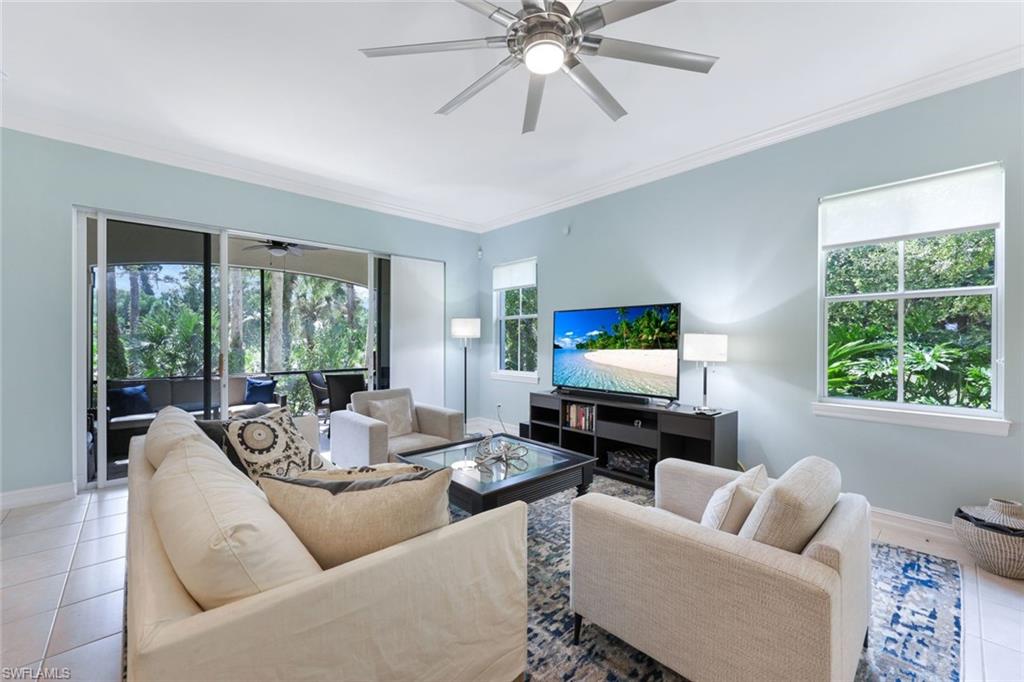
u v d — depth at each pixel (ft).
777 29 7.39
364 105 9.76
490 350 19.56
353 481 4.42
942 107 8.75
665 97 9.50
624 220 14.40
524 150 12.14
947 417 8.63
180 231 12.59
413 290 17.78
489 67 8.39
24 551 8.33
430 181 14.52
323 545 4.00
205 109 9.93
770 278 11.12
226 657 2.97
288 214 14.37
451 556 4.30
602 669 5.38
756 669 4.16
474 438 11.66
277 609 3.19
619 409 13.50
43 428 10.59
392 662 3.85
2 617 6.40
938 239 8.99
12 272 10.21
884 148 9.42
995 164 8.27
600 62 8.31
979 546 7.55
